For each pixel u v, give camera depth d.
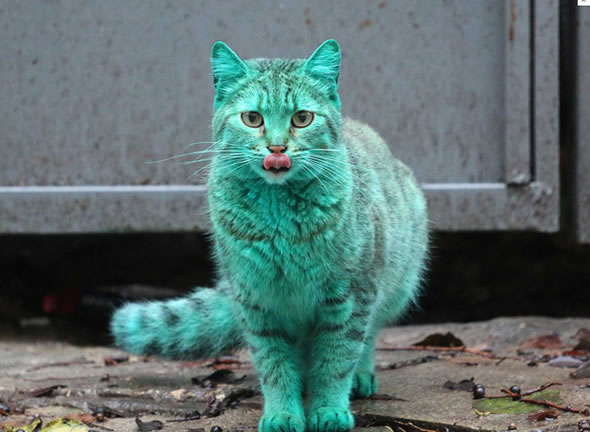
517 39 10.77
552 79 10.82
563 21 11.67
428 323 12.70
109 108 11.19
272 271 6.04
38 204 11.24
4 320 12.69
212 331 7.71
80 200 11.22
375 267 6.43
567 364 7.90
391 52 11.03
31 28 11.11
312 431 6.08
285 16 10.98
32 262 14.63
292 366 6.38
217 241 6.36
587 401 6.43
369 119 11.16
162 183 11.27
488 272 13.96
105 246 15.23
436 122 11.12
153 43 11.07
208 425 6.43
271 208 5.96
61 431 6.31
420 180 11.20
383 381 7.52
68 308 13.15
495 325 10.10
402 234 7.31
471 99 11.06
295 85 6.14
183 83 11.12
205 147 11.15
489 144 11.11
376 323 7.14
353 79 11.09
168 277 14.83
